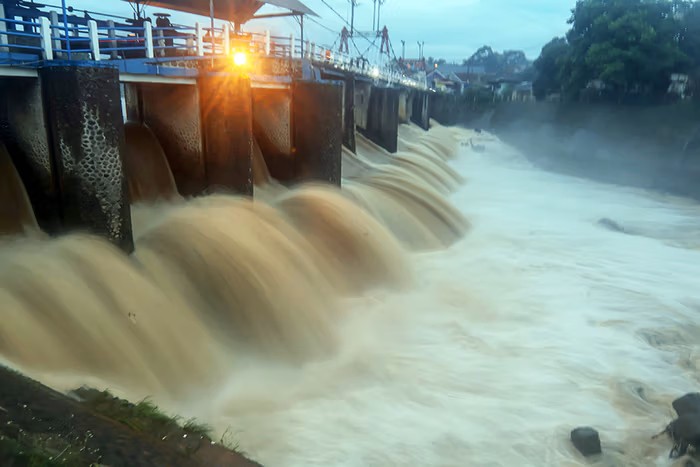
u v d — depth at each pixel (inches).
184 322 459.8
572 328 553.3
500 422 394.0
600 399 428.1
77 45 607.2
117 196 474.9
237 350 475.2
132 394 351.3
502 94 3939.5
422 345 511.5
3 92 483.2
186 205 629.6
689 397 395.2
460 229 927.0
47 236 476.4
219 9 943.7
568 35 2731.3
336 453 350.6
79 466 184.4
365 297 620.7
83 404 242.8
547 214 1096.8
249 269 529.0
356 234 693.9
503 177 1622.8
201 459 228.1
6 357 320.2
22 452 178.4
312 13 965.2
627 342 524.1
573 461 358.0
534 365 476.7
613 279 700.0
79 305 394.0
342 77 1169.4
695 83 2102.6
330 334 523.2
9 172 480.7
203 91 625.9
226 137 634.8
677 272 737.0
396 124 1441.9
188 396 398.0
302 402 409.4
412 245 809.5
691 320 578.9
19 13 536.7
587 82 2493.8
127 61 532.1
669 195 1373.0
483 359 486.6
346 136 1182.9
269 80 742.5
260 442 355.6
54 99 434.9
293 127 794.2
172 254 519.8
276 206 713.0
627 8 2368.4
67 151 446.0
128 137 645.3
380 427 382.0
